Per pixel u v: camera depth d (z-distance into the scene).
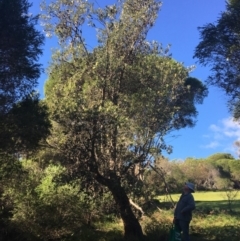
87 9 13.40
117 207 13.36
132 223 12.77
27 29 10.20
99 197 14.72
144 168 14.21
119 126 12.16
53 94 13.62
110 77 13.34
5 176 12.41
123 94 13.42
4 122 10.06
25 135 10.38
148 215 15.84
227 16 11.05
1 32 9.68
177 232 10.04
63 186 13.13
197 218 18.59
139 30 13.69
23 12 10.35
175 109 13.80
